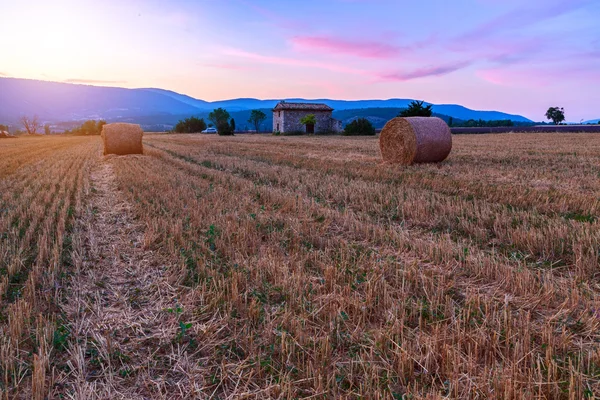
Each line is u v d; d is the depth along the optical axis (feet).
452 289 15.21
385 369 10.31
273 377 10.28
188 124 284.41
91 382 10.41
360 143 104.37
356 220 24.36
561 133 141.08
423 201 28.55
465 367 10.27
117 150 73.77
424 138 49.62
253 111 319.06
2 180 44.39
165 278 16.85
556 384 9.20
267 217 25.90
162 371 10.92
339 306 13.75
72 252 19.57
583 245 18.44
